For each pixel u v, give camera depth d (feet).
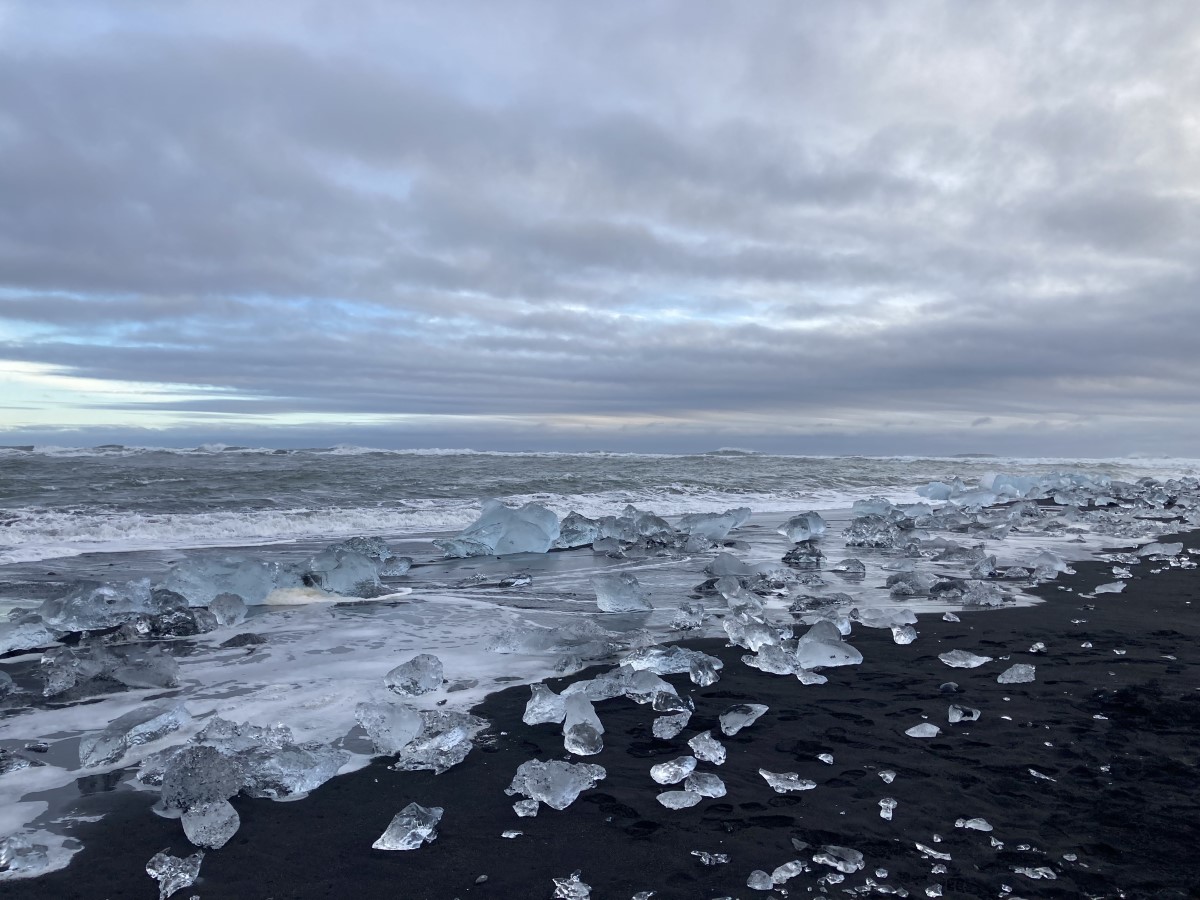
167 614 16.89
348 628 17.38
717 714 11.76
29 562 25.12
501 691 12.97
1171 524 36.76
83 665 13.46
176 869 7.33
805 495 53.47
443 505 41.01
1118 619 17.75
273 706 12.18
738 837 8.05
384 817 8.59
